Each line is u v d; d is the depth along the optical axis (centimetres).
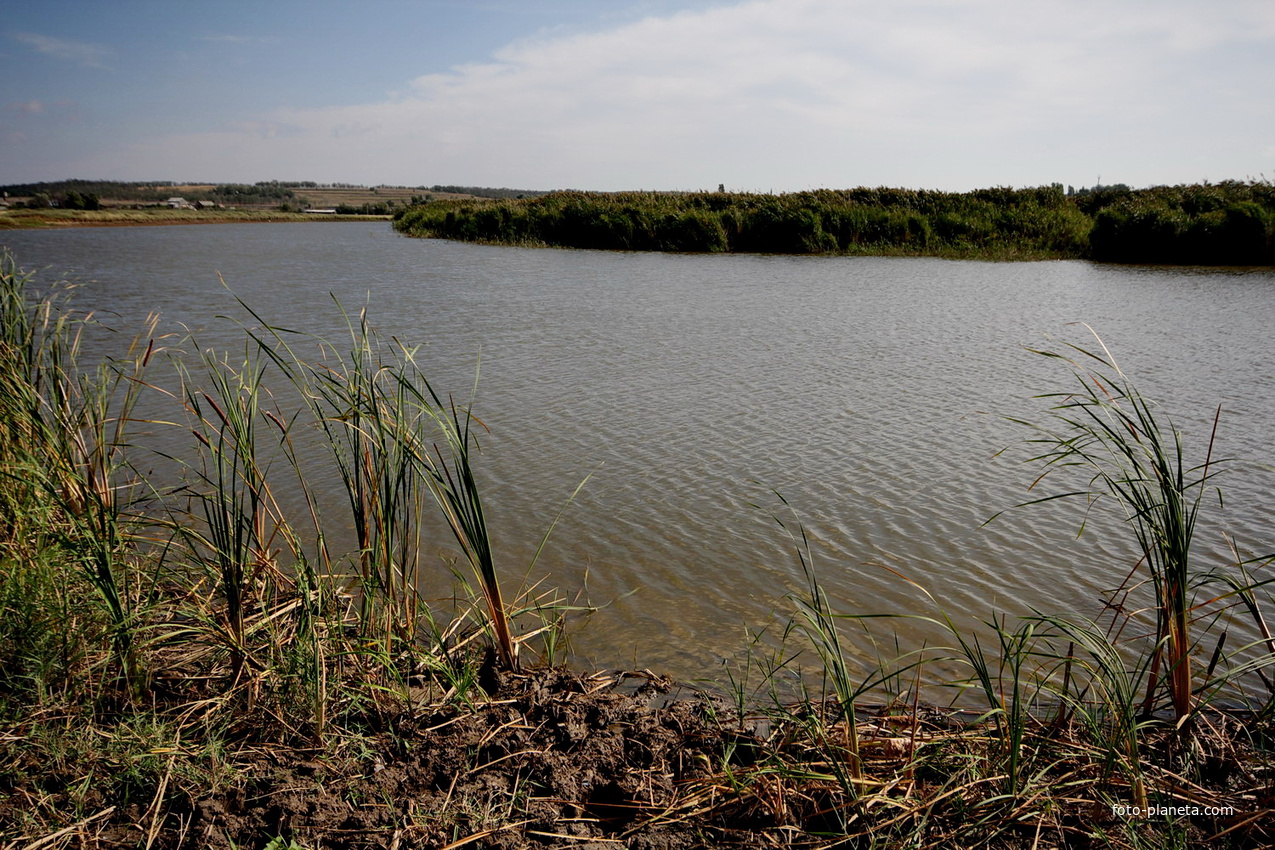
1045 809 296
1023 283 2050
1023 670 411
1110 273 2275
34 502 400
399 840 286
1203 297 1747
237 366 1061
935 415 858
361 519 427
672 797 315
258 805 303
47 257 2850
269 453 737
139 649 361
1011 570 519
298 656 363
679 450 749
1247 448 730
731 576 514
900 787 312
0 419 419
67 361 575
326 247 3547
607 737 347
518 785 317
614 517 602
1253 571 511
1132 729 307
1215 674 405
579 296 1844
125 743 326
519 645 438
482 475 688
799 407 892
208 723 342
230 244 3706
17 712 338
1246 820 279
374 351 1185
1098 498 630
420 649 396
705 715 367
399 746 340
